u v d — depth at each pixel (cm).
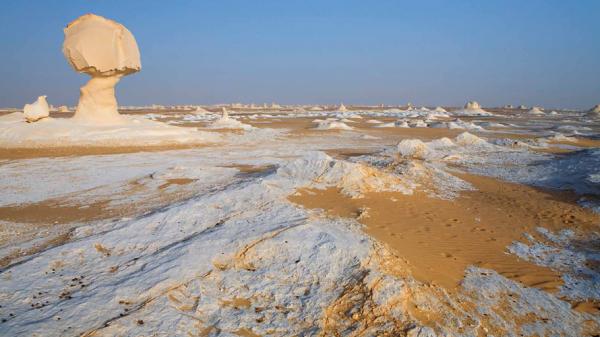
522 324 544
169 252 698
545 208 1170
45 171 1756
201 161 2031
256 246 697
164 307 532
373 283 566
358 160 1903
